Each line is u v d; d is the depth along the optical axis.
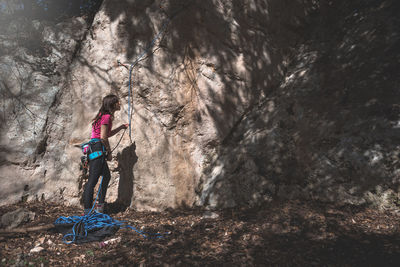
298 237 3.42
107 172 4.26
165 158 4.72
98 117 4.20
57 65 4.80
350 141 4.23
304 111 4.83
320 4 6.20
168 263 3.00
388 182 3.80
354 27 5.57
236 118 5.05
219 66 4.89
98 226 3.74
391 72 4.62
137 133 4.74
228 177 4.56
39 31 4.96
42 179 4.59
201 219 4.13
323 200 4.02
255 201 4.25
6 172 4.47
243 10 5.10
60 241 3.47
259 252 3.18
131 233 3.73
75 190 4.64
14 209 4.23
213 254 3.18
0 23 5.17
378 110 4.33
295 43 5.88
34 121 4.61
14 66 4.67
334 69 5.15
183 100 4.77
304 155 4.42
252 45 5.18
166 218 4.29
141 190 4.68
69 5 6.02
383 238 3.23
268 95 5.35
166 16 4.73
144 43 4.77
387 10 5.45
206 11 4.83
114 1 4.84
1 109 4.54
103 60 4.84
